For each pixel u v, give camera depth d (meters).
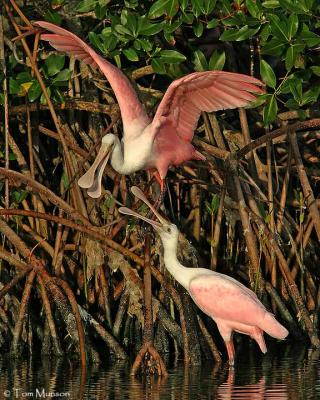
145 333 12.20
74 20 14.99
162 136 13.29
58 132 13.86
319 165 15.94
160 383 11.47
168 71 14.80
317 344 14.22
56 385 11.35
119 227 13.70
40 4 14.88
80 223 13.59
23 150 15.41
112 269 13.63
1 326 13.97
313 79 14.98
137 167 13.23
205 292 12.77
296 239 14.96
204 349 13.31
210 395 10.66
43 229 14.62
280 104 15.90
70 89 15.12
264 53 13.21
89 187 13.00
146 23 13.53
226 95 12.77
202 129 15.41
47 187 15.05
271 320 12.55
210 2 13.18
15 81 13.98
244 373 12.16
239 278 15.39
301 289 14.69
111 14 14.26
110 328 14.08
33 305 14.39
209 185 15.13
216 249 14.56
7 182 13.79
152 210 13.02
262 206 14.73
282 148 15.96
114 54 13.68
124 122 13.23
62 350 13.68
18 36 13.86
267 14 13.25
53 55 14.05
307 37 13.17
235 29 13.43
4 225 13.44
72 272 14.54
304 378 11.69
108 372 12.34
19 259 13.74
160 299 13.82
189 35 16.03
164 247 13.06
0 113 14.77
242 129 15.09
